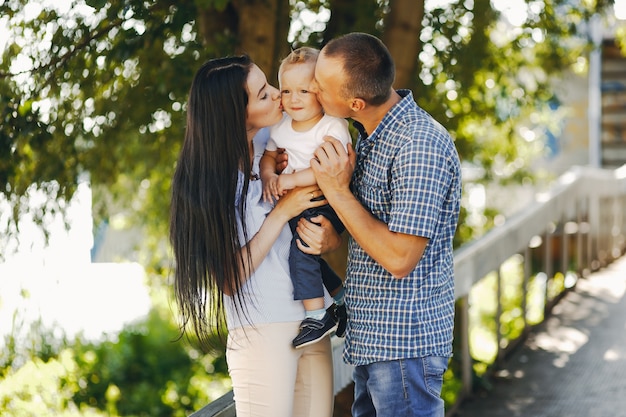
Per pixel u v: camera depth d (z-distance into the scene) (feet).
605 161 44.80
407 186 8.41
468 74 20.15
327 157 8.70
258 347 8.73
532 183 28.63
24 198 16.07
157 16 14.49
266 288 8.74
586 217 29.12
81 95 16.53
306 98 8.89
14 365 16.67
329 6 19.06
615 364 18.13
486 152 25.45
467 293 16.08
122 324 31.89
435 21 19.35
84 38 14.87
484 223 25.07
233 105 8.61
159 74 15.90
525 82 23.80
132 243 28.32
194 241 8.62
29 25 14.83
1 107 14.70
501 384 17.28
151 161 21.74
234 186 8.57
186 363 29.40
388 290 8.87
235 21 16.60
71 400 25.90
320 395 9.45
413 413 8.91
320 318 8.87
